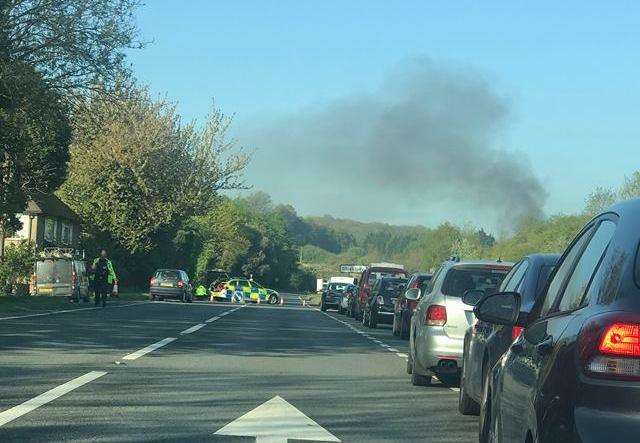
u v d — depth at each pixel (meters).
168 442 8.48
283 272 173.38
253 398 11.55
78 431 8.87
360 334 27.47
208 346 19.06
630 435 3.85
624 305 4.06
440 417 10.74
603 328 4.02
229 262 111.94
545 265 9.45
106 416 9.77
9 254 41.84
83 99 32.38
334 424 9.90
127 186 69.19
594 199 71.31
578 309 4.57
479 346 10.20
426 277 26.62
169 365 14.91
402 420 10.38
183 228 76.44
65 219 68.88
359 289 43.16
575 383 4.06
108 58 31.48
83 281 39.66
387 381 14.29
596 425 3.92
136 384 12.41
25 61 30.58
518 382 5.16
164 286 56.00
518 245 91.38
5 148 35.00
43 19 30.52
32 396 11.03
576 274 5.16
